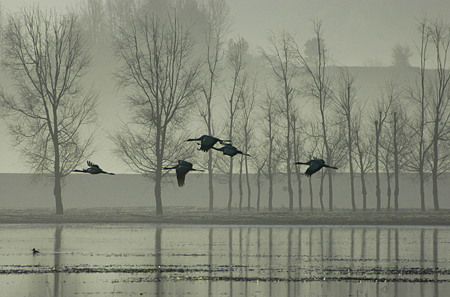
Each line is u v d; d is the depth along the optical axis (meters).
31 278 18.55
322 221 45.03
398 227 41.06
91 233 34.72
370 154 64.19
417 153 67.56
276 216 48.78
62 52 52.97
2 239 30.66
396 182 60.41
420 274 19.61
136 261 22.38
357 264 21.84
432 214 52.19
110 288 16.95
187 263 21.91
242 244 28.69
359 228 40.03
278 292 16.50
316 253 25.12
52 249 26.11
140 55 55.38
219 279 18.52
